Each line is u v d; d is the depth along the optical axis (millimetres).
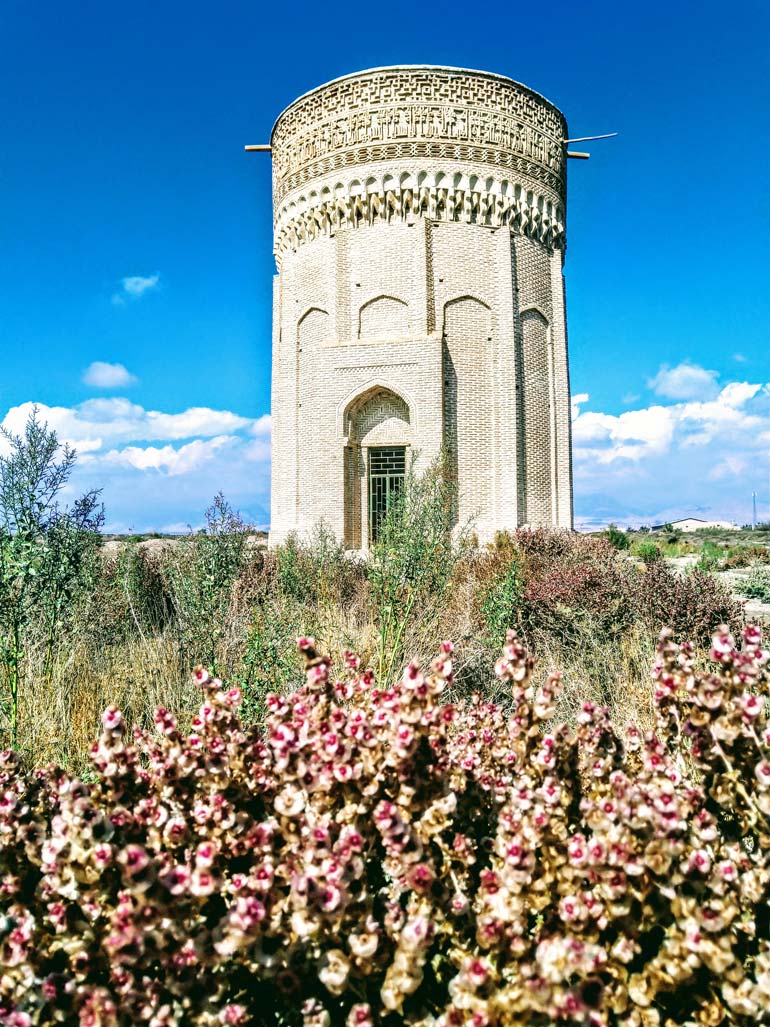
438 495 9992
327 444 23688
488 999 2086
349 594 14562
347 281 24297
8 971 2195
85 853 2326
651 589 9953
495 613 10109
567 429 25906
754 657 3045
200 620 7207
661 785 2750
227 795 2875
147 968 2387
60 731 5723
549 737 3016
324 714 3027
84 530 6980
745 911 2590
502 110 24281
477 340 23953
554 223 25844
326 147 24578
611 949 2330
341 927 2293
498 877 2459
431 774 2775
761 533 52594
